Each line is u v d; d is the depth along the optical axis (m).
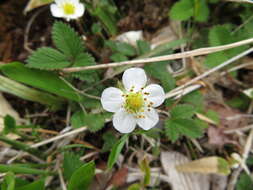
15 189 0.07
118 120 0.07
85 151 0.09
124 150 0.09
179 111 0.08
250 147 0.09
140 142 0.09
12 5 0.11
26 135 0.09
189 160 0.09
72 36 0.08
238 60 0.10
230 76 0.10
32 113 0.10
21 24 0.11
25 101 0.10
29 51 0.10
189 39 0.10
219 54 0.09
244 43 0.09
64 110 0.10
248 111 0.10
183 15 0.09
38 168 0.09
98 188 0.09
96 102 0.09
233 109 0.10
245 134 0.09
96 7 0.10
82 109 0.09
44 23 0.11
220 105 0.10
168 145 0.09
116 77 0.09
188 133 0.08
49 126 0.10
